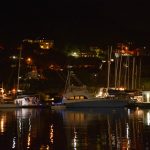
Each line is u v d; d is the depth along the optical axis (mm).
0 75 129375
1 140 37438
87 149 32188
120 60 115125
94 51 163000
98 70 133625
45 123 53125
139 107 85688
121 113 68750
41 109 89062
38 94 107875
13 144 35094
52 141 36500
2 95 104125
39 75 134625
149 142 34656
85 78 126125
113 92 94812
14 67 134875
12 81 127125
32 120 58281
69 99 87625
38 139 37812
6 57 142750
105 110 78125
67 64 145250
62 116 64688
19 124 52250
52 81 133000
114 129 44469
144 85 116562
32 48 161250
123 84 112625
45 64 149125
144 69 130250
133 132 41469
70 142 35781
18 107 93938
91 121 54406
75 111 77125
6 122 55281
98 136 39125
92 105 86188
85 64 147125
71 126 48594
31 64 144000
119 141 35594
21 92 105375
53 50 165625
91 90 107312
